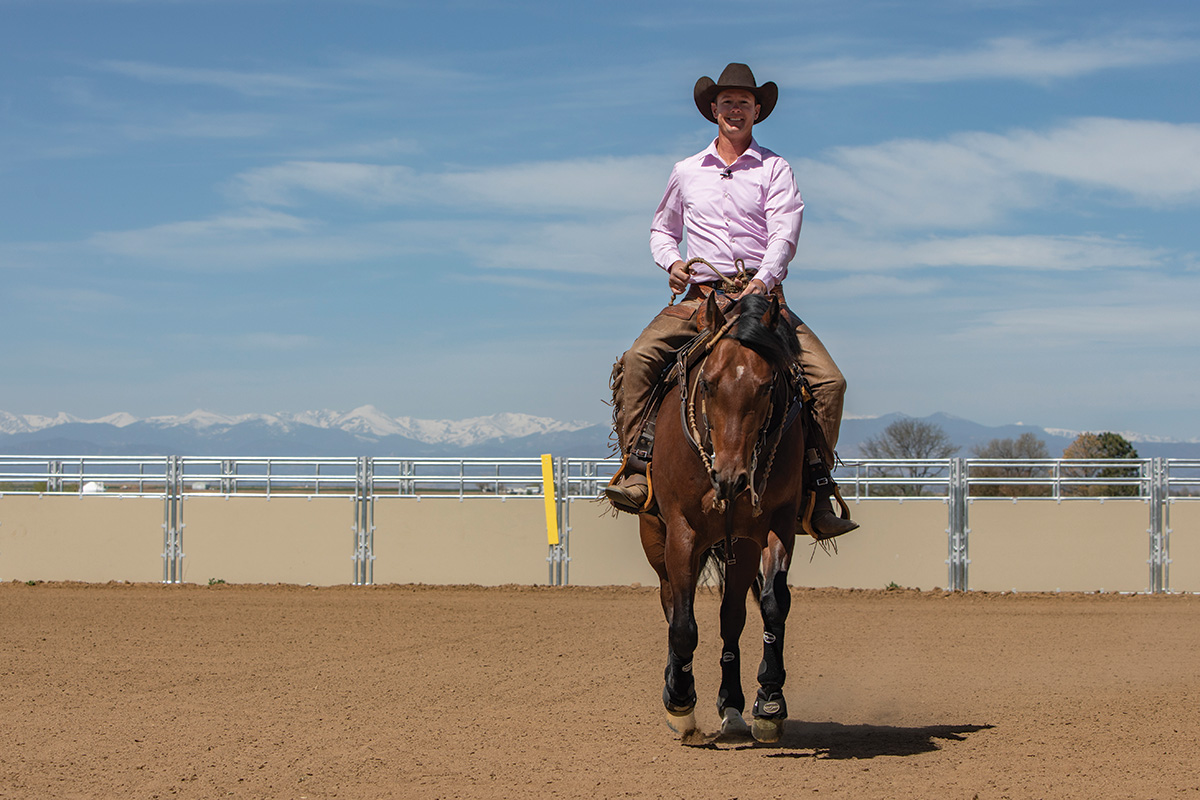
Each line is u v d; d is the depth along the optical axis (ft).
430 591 56.44
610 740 22.48
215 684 29.66
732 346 19.25
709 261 24.06
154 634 40.22
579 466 59.36
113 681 30.01
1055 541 56.18
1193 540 55.62
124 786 18.22
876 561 57.36
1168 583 55.67
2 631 40.81
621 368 24.76
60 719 24.49
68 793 17.75
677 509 21.02
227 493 60.64
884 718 25.34
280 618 45.37
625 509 24.14
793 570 57.98
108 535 60.85
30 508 61.21
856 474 60.03
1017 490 84.23
